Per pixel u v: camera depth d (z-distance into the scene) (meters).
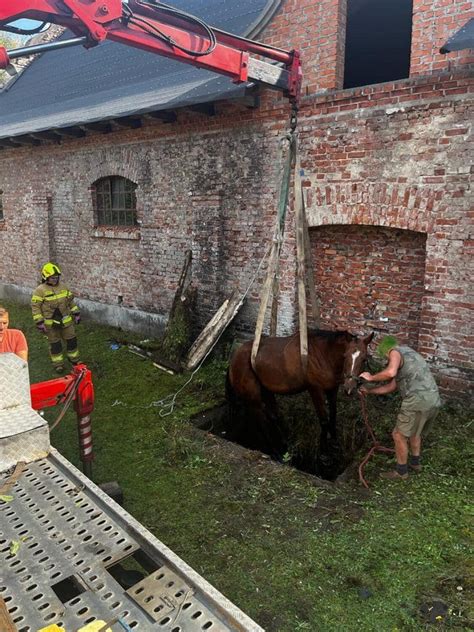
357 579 3.43
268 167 6.88
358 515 4.11
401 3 8.02
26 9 3.92
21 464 2.97
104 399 6.90
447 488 4.37
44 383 4.32
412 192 5.60
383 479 4.60
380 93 5.66
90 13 4.18
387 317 6.33
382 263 6.28
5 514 2.51
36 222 11.75
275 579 3.48
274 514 4.20
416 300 6.05
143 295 9.48
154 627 1.84
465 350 5.51
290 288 6.93
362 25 8.77
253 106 6.78
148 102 7.62
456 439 5.05
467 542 3.72
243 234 7.38
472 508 4.08
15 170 12.08
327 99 6.10
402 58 9.90
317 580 3.45
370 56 9.91
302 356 5.25
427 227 5.55
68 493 2.70
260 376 5.73
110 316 10.24
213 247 7.73
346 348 5.03
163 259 8.84
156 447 5.50
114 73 11.62
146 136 8.56
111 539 2.32
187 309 8.02
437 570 3.47
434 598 3.24
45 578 2.08
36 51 4.08
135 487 4.76
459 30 4.69
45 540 2.32
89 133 9.65
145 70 10.53
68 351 8.00
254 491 4.55
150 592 2.00
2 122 12.80
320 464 5.96
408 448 4.98
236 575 3.54
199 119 7.60
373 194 5.89
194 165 7.84
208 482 4.76
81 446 4.64
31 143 10.82
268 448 6.17
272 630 3.07
